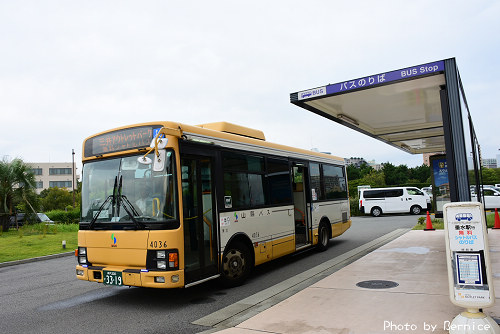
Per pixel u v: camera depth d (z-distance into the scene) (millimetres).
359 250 11570
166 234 6000
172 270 5973
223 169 7504
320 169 12047
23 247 16438
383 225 19906
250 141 8586
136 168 6535
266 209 8758
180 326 5414
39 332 5488
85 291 8078
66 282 9289
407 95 9617
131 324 5621
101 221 6680
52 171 92938
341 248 12320
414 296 5707
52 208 50688
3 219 23047
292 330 4625
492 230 13539
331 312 5203
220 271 7086
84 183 7113
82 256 6871
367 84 8242
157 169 6059
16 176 23500
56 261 13469
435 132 15484
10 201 23375
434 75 7824
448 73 7305
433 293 5816
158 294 7336
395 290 6109
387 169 69625
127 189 6531
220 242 7137
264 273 8953
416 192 27562
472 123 11578
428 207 27047
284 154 9922
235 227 7613
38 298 7664
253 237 8164
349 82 8461
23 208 25547
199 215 6746
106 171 6863
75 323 5820
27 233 22109
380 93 9344
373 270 7773
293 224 9922
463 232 4012
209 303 6531
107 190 6770
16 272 11453
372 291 6121
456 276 4016
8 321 6102
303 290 6488
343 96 9516
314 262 10047
